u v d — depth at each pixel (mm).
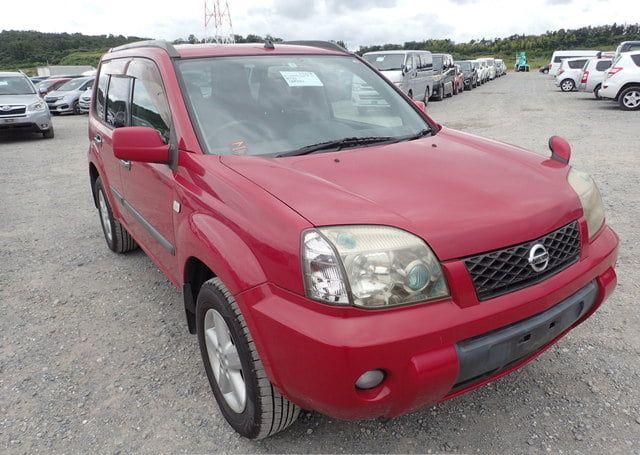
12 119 13008
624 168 7535
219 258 2189
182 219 2635
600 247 2486
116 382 2977
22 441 2531
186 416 2676
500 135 11156
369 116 3326
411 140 3070
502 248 2047
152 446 2477
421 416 2584
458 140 3062
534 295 2080
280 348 1958
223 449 2438
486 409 2611
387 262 1877
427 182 2309
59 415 2713
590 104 17922
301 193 2141
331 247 1874
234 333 2225
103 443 2508
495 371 2098
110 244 4941
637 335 3189
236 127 2861
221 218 2281
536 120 13641
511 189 2316
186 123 2795
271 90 3145
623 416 2516
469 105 19188
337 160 2594
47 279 4457
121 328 3580
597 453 2303
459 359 1922
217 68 3146
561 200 2336
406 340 1836
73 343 3410
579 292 2324
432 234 1965
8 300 4078
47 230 5859
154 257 3480
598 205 2617
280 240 1978
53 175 8984
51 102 20781
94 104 4941
